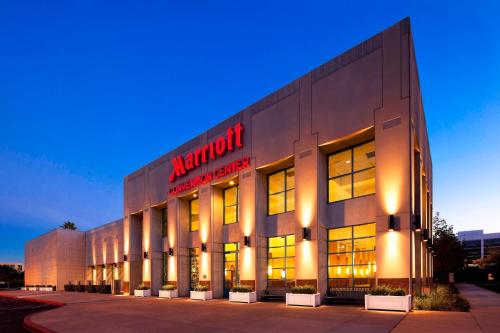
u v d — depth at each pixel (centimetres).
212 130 2950
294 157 2223
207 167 2941
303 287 1952
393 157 1762
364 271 1928
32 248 7362
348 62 2012
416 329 1134
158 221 3716
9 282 10031
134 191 4028
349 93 1984
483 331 1069
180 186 3222
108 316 1875
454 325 1187
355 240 1994
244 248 2497
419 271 1992
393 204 1741
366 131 1909
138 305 2441
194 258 3234
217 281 2808
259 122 2511
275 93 2416
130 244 4047
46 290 6184
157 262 3638
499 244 13412
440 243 5109
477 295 2792
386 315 1468
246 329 1293
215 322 1492
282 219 2411
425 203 2712
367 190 1983
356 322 1325
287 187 2438
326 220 2117
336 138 2012
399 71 1792
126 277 4100
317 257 2011
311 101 2173
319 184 2089
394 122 1780
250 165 2539
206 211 2900
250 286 2417
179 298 2992
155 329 1392
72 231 6212
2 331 1591
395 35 1830
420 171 2123
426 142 2942
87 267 6119
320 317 1490
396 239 1709
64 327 1552
